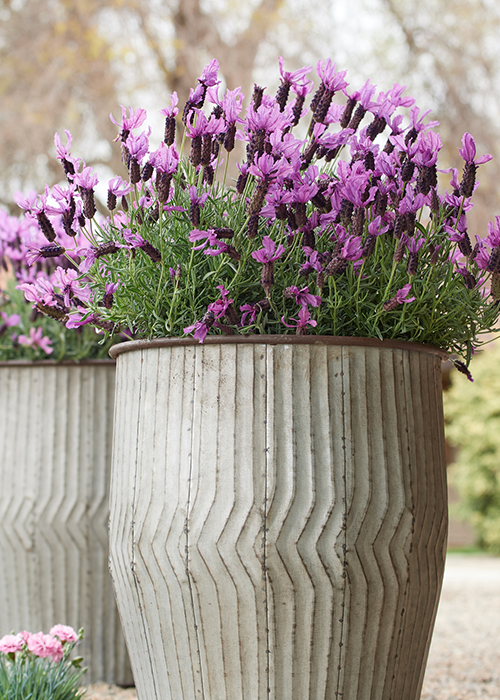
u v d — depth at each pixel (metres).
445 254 1.56
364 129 1.66
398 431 1.50
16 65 7.85
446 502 1.62
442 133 8.01
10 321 2.51
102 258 1.63
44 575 2.45
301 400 1.45
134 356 1.62
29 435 2.50
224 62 7.54
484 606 4.58
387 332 1.55
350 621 1.42
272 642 1.41
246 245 1.52
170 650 1.49
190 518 1.45
